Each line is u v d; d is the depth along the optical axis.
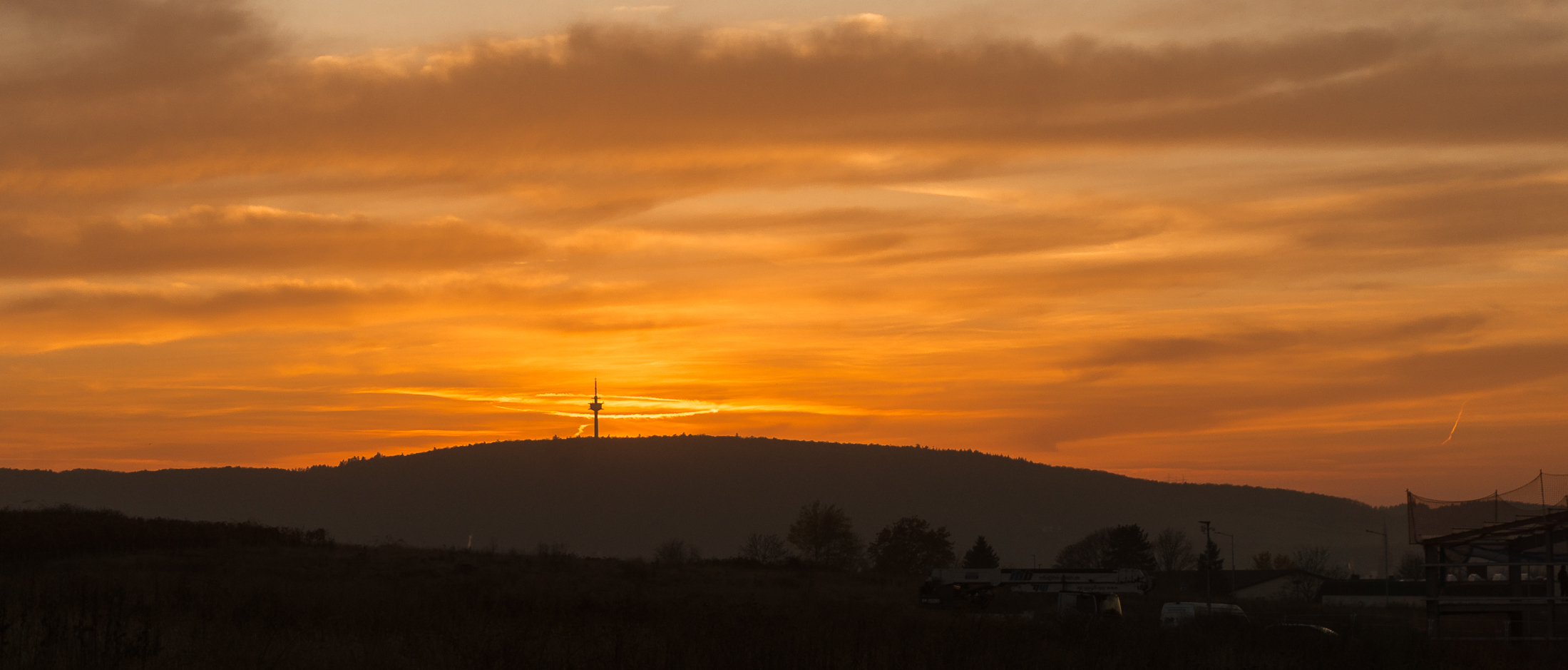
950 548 136.50
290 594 34.50
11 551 62.50
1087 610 52.81
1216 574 106.25
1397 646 26.92
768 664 18.88
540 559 74.12
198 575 52.44
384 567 62.09
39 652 16.64
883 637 24.69
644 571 68.69
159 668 16.58
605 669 18.16
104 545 66.75
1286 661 25.58
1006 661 21.72
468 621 25.69
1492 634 40.84
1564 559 38.12
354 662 18.56
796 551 142.38
